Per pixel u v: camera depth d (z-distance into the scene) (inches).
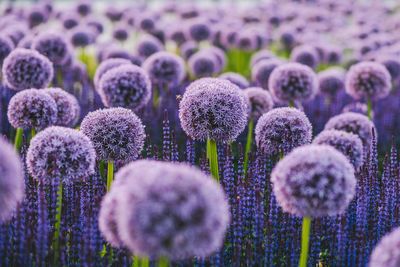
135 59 443.8
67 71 429.4
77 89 414.3
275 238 179.0
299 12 876.0
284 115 211.5
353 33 754.2
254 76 427.2
